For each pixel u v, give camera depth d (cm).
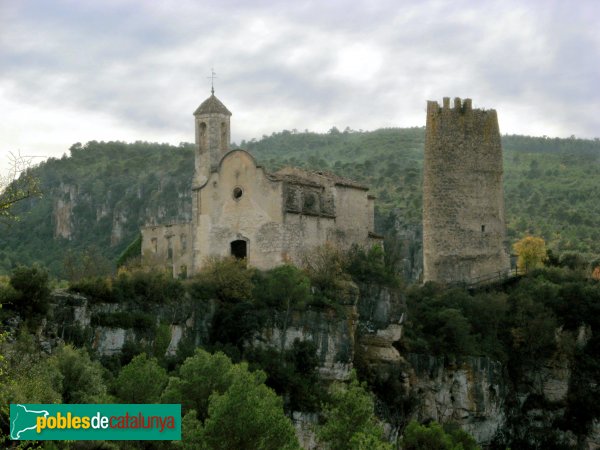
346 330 9262
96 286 8125
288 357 8888
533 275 12544
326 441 7325
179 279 9556
